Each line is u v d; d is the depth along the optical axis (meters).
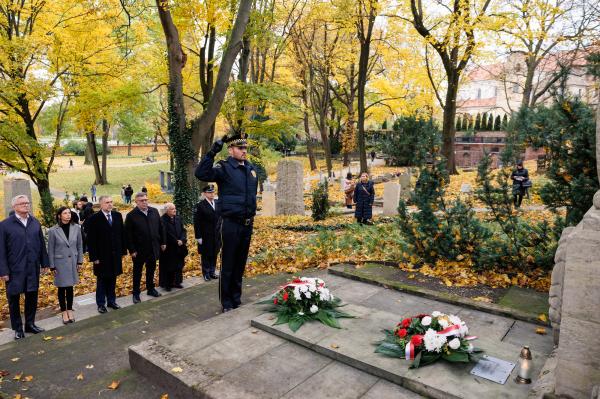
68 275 6.28
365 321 4.62
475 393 3.17
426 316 3.93
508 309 5.01
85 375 4.27
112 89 17.59
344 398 3.31
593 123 5.64
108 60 17.47
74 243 6.39
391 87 29.03
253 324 4.67
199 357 4.02
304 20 22.72
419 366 3.59
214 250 8.21
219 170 5.36
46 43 15.02
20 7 14.67
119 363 4.52
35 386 4.09
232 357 4.00
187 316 5.94
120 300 7.34
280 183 18.47
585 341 2.84
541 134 6.09
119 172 47.53
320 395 3.35
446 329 3.69
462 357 3.58
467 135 42.28
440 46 19.98
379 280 6.22
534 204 16.08
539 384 3.20
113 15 15.23
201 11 14.04
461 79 27.09
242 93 16.08
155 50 19.03
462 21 17.14
